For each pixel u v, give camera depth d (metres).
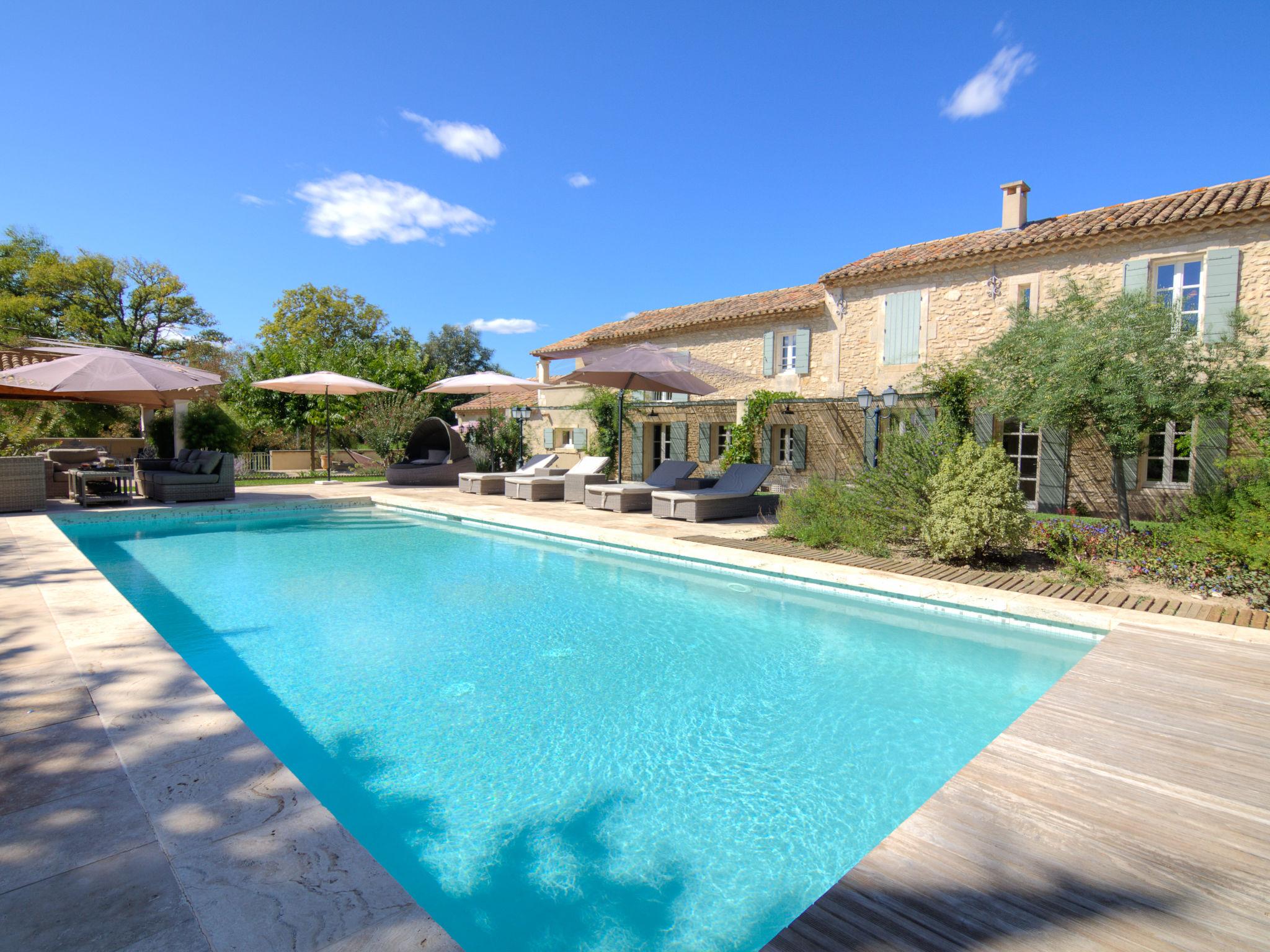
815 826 2.65
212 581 6.61
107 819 1.91
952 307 13.07
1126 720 3.07
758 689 4.07
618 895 2.23
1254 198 9.80
